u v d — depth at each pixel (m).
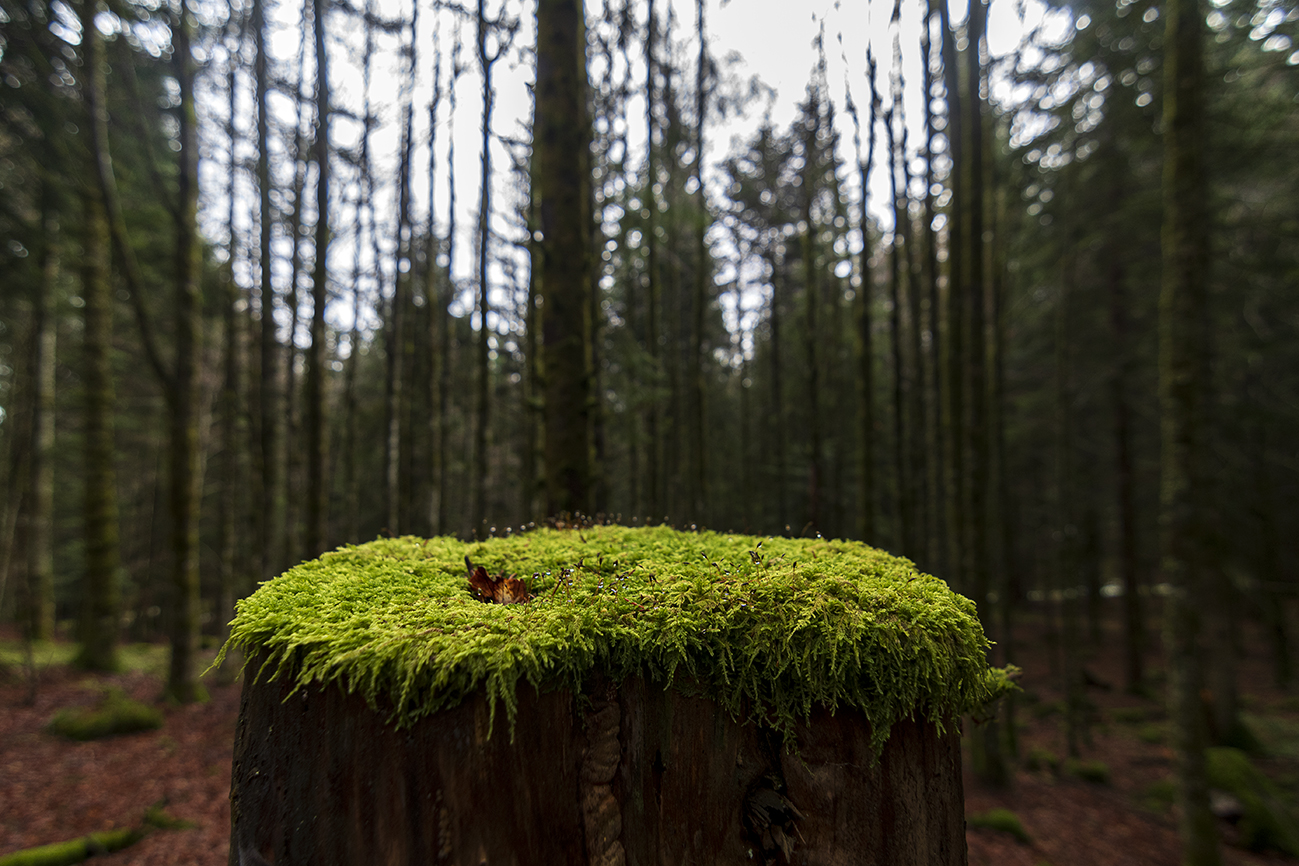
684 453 10.62
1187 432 4.02
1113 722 8.80
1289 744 7.53
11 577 13.23
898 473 6.33
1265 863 5.33
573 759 0.93
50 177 7.50
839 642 0.95
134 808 4.47
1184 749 4.16
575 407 3.65
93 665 7.87
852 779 0.94
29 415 10.97
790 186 9.95
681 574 1.25
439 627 1.00
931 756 0.97
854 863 0.92
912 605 1.04
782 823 0.93
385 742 0.92
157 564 13.87
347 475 9.34
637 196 8.16
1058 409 8.20
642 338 10.27
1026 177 7.79
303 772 0.98
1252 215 7.17
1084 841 5.27
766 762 0.96
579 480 3.61
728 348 13.41
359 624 1.05
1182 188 4.01
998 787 6.08
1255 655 11.60
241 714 1.10
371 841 0.91
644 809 0.94
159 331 10.62
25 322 10.51
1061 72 7.23
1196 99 3.95
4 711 6.29
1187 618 4.09
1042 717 8.90
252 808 1.03
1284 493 9.45
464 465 10.48
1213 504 4.05
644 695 0.97
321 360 5.36
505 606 1.14
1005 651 6.82
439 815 0.89
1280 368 7.99
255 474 9.09
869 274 5.88
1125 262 8.75
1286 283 7.05
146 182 9.05
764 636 0.97
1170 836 5.41
